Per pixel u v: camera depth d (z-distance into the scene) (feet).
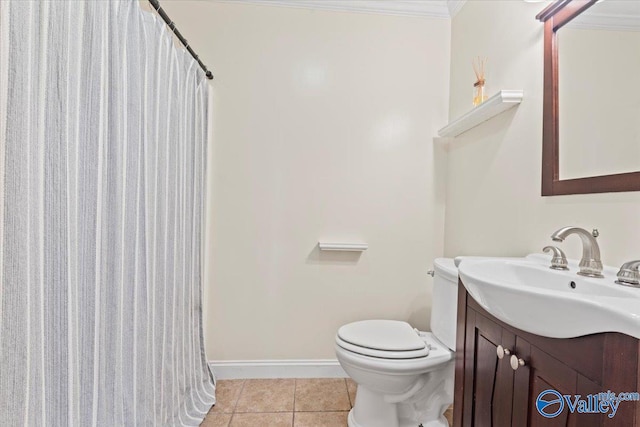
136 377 3.50
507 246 4.42
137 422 3.53
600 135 3.05
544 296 2.01
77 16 2.57
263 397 5.58
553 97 3.63
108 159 3.02
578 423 1.90
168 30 4.34
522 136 4.14
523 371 2.38
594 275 2.73
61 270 2.43
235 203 6.09
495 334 2.77
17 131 2.08
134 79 3.37
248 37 6.07
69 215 2.49
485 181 4.97
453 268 4.48
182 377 4.78
